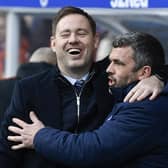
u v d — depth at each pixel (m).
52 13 14.84
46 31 25.47
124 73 10.24
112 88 10.53
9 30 16.86
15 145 10.31
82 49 10.39
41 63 14.39
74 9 10.51
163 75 10.48
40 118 10.31
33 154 10.26
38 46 25.31
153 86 9.98
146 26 18.33
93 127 10.30
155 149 9.80
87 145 9.71
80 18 10.41
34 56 15.15
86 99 10.45
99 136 9.75
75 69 10.47
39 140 9.90
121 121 9.79
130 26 19.27
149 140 9.73
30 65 14.42
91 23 10.56
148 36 10.39
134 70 10.22
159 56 10.40
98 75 10.67
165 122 9.79
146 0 12.98
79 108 10.36
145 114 9.73
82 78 10.61
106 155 9.68
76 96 10.43
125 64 10.20
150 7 12.95
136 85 10.12
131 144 9.68
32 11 15.03
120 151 9.67
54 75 10.55
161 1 12.84
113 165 9.86
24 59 24.92
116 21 19.75
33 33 25.34
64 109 10.39
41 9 14.73
